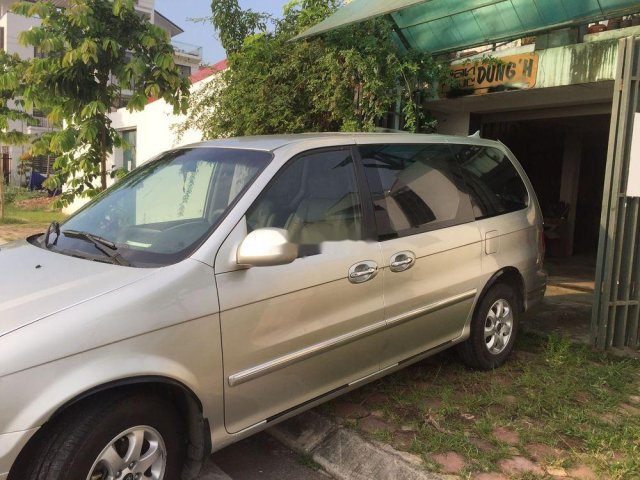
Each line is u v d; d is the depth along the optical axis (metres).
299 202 3.22
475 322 4.31
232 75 8.09
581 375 4.36
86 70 6.39
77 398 2.26
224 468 3.28
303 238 3.17
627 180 4.64
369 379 3.55
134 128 13.70
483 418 3.66
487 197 4.52
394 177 3.81
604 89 6.46
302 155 3.33
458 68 7.26
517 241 4.64
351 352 3.36
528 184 5.08
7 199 20.77
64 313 2.35
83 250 3.03
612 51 5.82
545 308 6.50
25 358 2.19
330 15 7.57
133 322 2.45
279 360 2.96
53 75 6.25
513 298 4.65
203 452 2.72
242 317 2.79
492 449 3.30
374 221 3.54
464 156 4.50
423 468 3.10
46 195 22.69
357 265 3.33
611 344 4.90
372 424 3.60
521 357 4.81
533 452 3.28
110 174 7.36
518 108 8.03
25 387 2.17
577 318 6.09
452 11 6.75
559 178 10.83
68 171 7.00
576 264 9.78
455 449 3.28
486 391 4.08
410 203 3.84
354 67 6.71
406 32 7.39
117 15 6.30
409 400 3.90
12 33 32.03
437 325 3.95
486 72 6.97
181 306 2.59
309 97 7.41
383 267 3.48
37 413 2.17
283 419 3.07
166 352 2.53
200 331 2.64
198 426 2.70
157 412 2.56
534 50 6.61
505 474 3.06
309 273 3.08
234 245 2.84
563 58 6.22
